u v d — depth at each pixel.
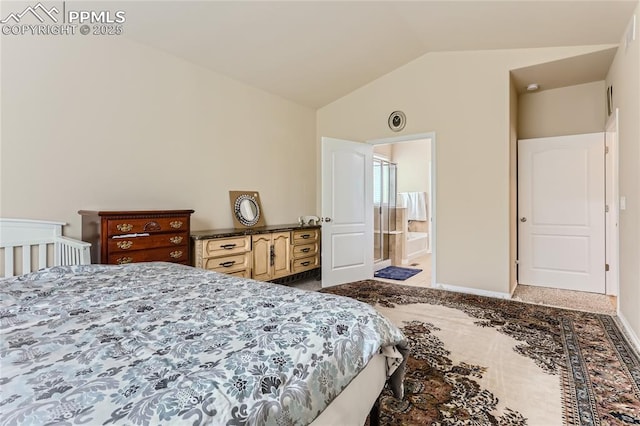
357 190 4.45
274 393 0.75
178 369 0.76
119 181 2.85
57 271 1.66
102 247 2.36
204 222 3.55
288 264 3.95
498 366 2.00
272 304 1.23
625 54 2.71
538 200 4.10
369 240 4.61
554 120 4.09
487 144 3.66
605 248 3.74
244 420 0.66
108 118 2.78
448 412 1.56
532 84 3.92
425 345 2.29
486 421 1.50
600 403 1.63
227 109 3.78
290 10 2.88
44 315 1.11
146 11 2.61
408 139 4.23
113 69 2.80
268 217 4.30
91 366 0.76
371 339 1.10
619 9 2.46
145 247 2.58
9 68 2.27
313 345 0.94
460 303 3.32
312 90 4.45
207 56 3.35
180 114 3.31
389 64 4.14
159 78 3.14
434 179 4.02
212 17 2.79
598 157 3.77
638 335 2.30
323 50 3.58
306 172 4.91
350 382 1.00
